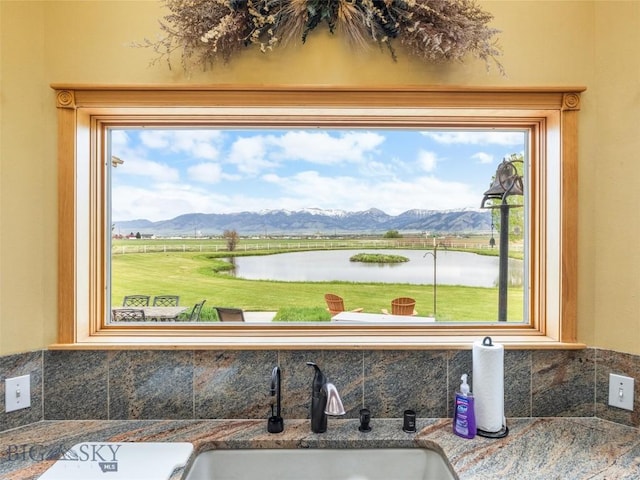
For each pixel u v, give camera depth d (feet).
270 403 4.05
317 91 4.09
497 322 4.64
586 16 4.10
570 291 4.09
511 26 4.13
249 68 4.11
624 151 3.88
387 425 3.92
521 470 3.09
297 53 4.11
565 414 4.07
